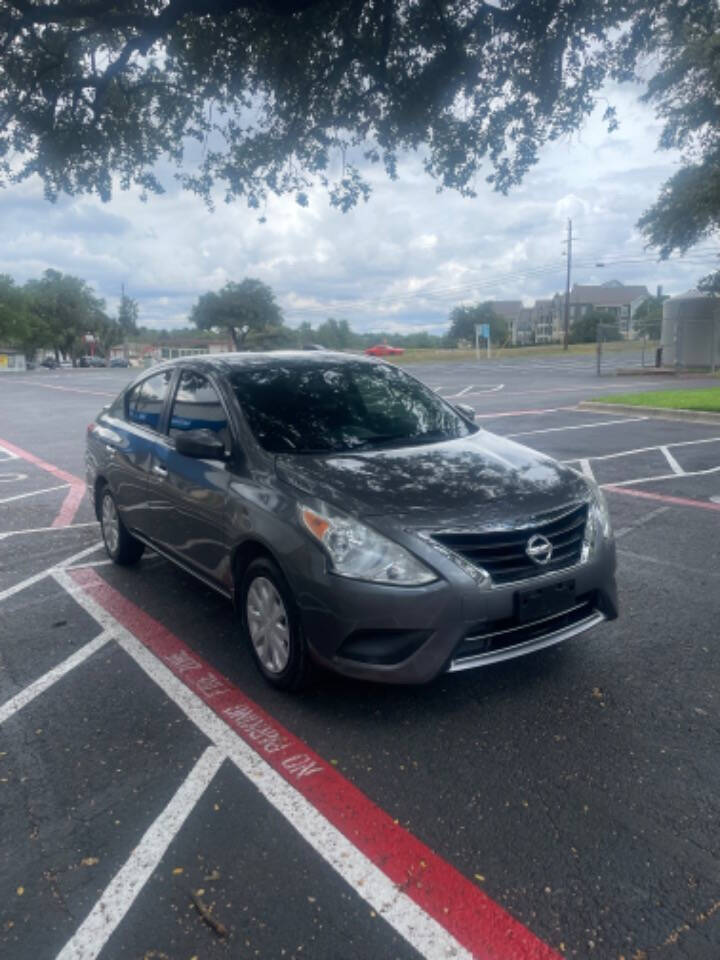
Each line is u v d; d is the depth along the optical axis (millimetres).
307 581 3453
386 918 2357
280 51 8867
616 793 2961
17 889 2529
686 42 13477
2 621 4953
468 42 8648
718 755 3197
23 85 8711
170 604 5188
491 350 59812
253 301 81625
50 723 3623
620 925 2309
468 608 3295
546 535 3553
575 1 7887
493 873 2545
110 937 2309
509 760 3203
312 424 4410
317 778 3119
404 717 3578
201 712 3684
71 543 6852
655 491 8195
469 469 3965
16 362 82125
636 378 26094
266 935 2299
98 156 9523
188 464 4582
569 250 56344
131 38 8625
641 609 4828
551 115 9109
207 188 10008
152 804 2973
